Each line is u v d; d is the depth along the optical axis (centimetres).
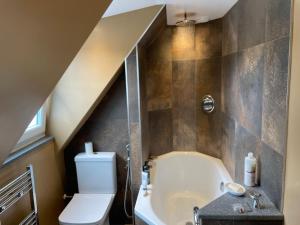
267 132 144
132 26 201
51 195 237
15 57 85
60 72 119
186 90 276
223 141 252
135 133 231
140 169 237
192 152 287
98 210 220
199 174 277
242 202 145
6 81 90
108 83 224
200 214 136
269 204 138
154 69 262
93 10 99
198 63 265
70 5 87
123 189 276
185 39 263
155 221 171
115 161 264
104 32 210
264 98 147
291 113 115
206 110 270
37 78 107
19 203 180
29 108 120
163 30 259
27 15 75
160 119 277
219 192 238
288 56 117
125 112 261
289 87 117
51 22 86
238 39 196
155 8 191
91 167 253
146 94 260
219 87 257
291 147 116
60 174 261
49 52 99
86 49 215
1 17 69
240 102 193
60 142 246
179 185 285
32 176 183
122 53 210
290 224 119
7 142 126
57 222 251
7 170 169
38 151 213
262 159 152
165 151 287
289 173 119
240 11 189
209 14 227
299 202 109
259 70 154
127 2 178
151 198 207
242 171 188
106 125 265
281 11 124
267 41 141
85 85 223
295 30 111
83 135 269
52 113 238
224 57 240
